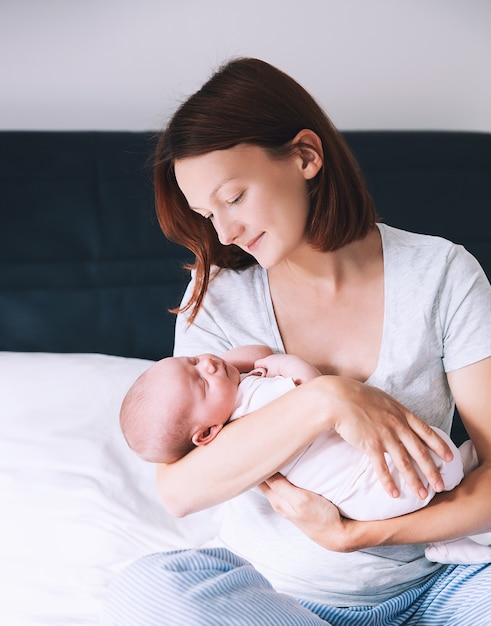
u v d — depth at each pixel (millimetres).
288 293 1425
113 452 1808
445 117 2615
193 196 1279
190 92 2455
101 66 2404
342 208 1340
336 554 1345
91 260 2262
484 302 1376
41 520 1661
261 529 1388
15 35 2350
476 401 1358
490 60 2592
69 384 1938
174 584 1196
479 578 1337
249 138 1244
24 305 2215
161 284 2289
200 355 1399
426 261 1390
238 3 2424
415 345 1360
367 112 2572
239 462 1239
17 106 2393
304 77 2514
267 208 1269
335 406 1208
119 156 2303
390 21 2516
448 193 2414
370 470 1252
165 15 2398
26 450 1774
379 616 1317
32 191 2246
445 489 1276
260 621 1164
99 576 1586
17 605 1511
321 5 2469
